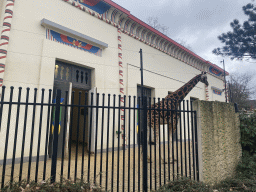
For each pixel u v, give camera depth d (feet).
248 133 14.78
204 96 46.70
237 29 39.37
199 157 11.87
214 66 50.21
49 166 15.39
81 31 22.70
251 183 11.47
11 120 16.10
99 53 24.44
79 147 25.41
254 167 13.34
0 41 16.17
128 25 29.32
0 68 15.75
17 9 17.70
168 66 36.14
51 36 19.80
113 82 25.35
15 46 17.17
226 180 12.35
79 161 17.47
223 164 12.91
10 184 7.12
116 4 26.04
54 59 19.51
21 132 16.49
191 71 43.01
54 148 8.06
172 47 37.55
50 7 20.13
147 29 31.50
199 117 12.12
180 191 9.80
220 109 13.53
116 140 24.21
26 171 13.82
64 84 20.29
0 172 13.43
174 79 36.86
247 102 73.20
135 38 30.14
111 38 26.23
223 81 57.31
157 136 18.48
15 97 16.57
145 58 31.42
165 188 9.85
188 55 41.98
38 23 18.94
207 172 11.78
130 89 27.53
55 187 7.62
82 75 23.00
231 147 13.79
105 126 23.31
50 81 18.80
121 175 13.73
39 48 18.70
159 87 33.01
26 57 17.71
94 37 24.07
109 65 25.29
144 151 10.05
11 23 17.16
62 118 19.22
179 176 11.34
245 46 39.75
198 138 12.07
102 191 8.57
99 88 23.50
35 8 18.95
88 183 8.39
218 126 13.08
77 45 22.06
